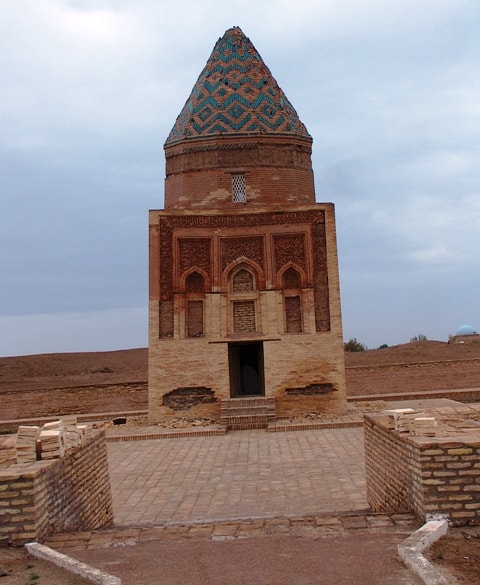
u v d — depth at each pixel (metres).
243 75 24.31
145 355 44.72
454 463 7.40
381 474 9.37
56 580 6.11
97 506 9.38
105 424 21.61
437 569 5.91
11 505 7.10
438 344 40.88
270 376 21.05
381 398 25.78
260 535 7.52
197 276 21.83
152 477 13.38
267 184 23.03
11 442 10.16
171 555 6.96
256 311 21.58
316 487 11.66
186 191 23.28
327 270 21.64
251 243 21.88
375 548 6.81
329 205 21.94
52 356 42.50
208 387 21.03
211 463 14.63
